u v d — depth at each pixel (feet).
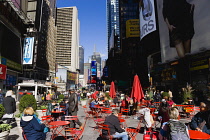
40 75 239.09
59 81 307.99
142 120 21.94
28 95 26.63
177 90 89.66
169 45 96.27
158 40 119.55
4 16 61.52
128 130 18.02
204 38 68.49
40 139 13.99
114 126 16.88
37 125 13.85
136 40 222.89
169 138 11.02
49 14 293.64
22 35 84.07
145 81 193.57
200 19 71.05
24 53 83.61
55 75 312.29
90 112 35.47
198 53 73.00
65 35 475.31
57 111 29.14
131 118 35.76
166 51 99.76
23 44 84.28
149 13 130.11
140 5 150.61
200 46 70.64
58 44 467.52
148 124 20.45
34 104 26.55
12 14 69.31
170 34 95.04
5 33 62.54
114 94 57.47
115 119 17.11
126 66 222.69
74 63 470.39
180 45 84.94
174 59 91.50
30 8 90.74
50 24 298.76
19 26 76.84
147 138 14.62
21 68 78.54
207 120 15.38
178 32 86.84
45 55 266.98
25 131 13.70
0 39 58.65
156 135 14.80
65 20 480.23
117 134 16.57
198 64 73.10
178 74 88.69
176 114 11.53
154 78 123.65
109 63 342.03
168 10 97.30
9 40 66.23
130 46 223.30
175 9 90.17
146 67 206.18
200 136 12.80
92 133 22.90
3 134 15.66
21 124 13.85
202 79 70.28
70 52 472.03
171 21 94.07
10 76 71.46
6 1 62.08
